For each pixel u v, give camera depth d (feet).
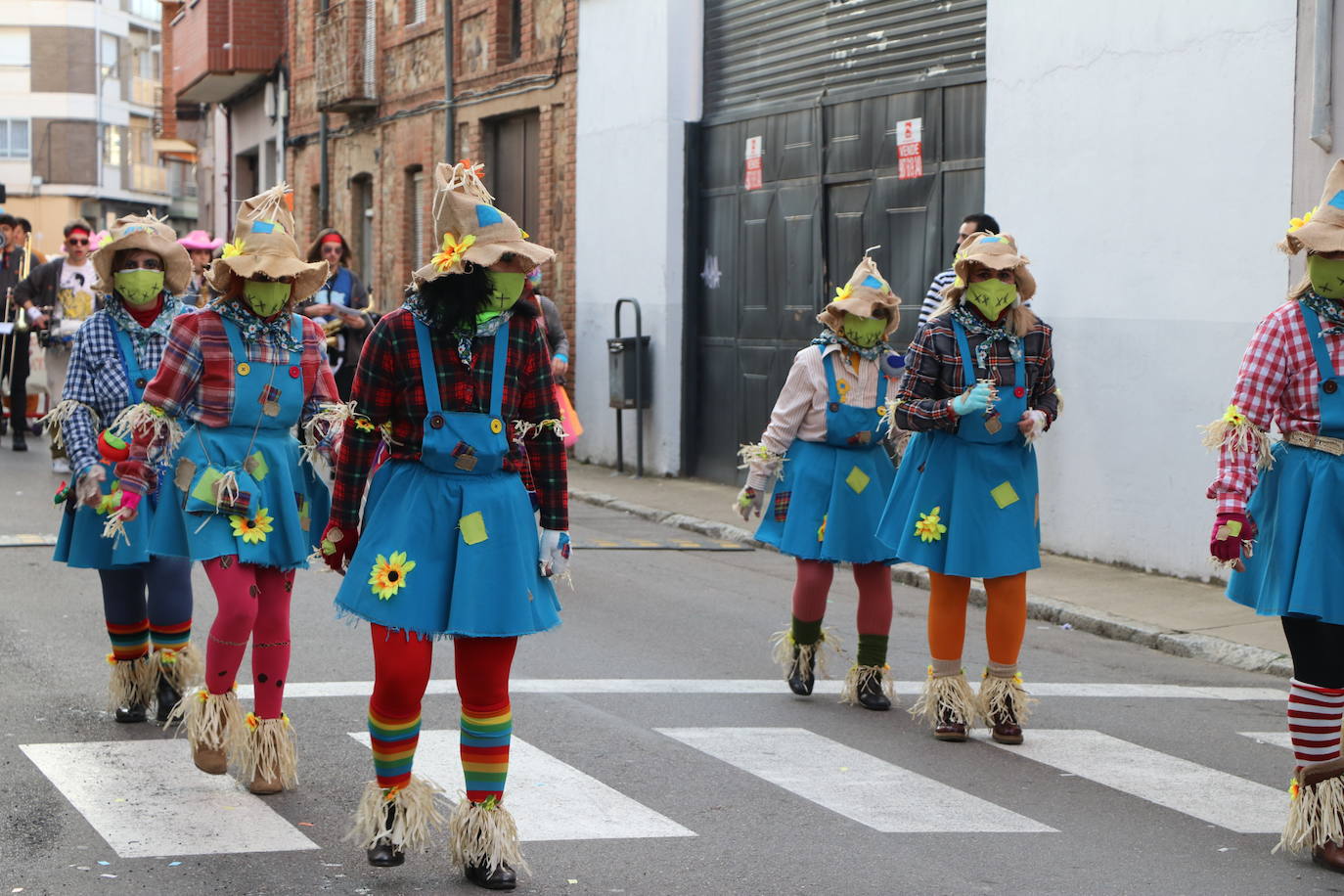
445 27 77.05
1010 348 25.31
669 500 54.80
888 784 22.70
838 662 31.37
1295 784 19.86
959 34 47.32
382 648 18.06
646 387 61.57
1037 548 25.34
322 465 22.81
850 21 51.98
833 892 18.17
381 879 18.26
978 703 25.64
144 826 19.85
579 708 26.55
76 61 252.42
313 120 99.76
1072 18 42.24
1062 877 18.88
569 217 67.82
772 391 56.39
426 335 17.85
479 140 75.92
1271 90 36.76
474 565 17.71
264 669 21.45
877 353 27.55
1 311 61.98
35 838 19.29
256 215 21.62
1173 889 18.57
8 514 45.98
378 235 89.66
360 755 23.22
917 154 48.85
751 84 57.52
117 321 23.70
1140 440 40.52
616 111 63.72
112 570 24.30
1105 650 33.65
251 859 18.79
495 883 17.92
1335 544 19.58
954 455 25.36
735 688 28.58
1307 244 19.52
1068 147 42.55
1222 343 38.14
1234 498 19.69
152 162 274.16
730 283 59.00
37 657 28.94
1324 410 19.80
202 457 21.35
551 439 18.56
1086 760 24.35
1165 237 39.65
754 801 21.66
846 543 26.99
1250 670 31.89
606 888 18.13
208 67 107.55
